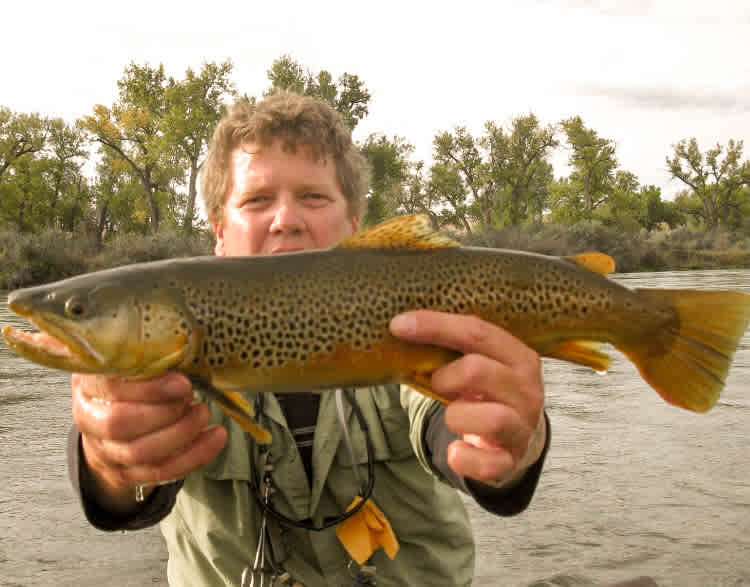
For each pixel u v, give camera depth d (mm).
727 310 632
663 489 1767
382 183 17922
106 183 19000
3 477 1971
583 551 1436
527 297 633
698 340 636
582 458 2039
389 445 802
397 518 804
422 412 750
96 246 12344
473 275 628
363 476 793
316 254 624
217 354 601
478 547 1475
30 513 1714
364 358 608
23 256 10984
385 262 619
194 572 794
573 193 23203
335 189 916
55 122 18344
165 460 549
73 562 1451
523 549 1458
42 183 18391
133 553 1502
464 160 20719
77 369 572
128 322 582
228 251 936
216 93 15570
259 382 608
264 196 888
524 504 645
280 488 769
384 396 817
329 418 791
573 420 2502
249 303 603
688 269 16047
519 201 20734
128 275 597
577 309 640
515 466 550
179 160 16359
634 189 26000
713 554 1399
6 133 17875
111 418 527
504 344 540
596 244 15898
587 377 3387
